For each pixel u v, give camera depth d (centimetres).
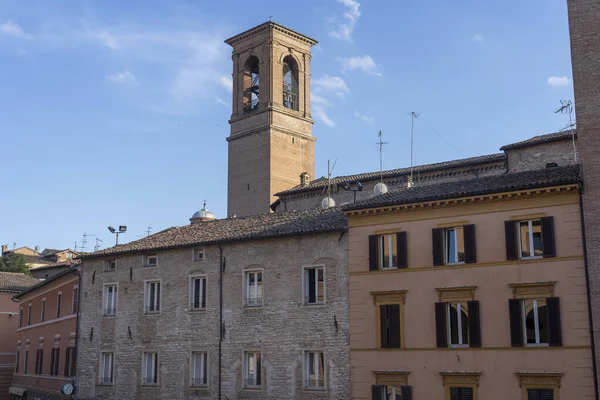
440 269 3591
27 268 11012
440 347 3506
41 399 5875
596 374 3131
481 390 3375
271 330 4100
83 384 4938
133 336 4700
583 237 3269
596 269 3222
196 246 4500
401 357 3619
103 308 4931
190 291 4497
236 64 8994
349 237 3912
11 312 7525
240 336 4212
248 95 8938
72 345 5272
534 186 3369
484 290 3456
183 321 4478
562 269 3284
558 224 3338
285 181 8450
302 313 4003
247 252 4297
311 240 4059
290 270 4103
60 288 5762
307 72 9075
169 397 4438
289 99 8894
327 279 3956
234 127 8844
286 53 8831
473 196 3525
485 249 3491
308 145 8825
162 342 4550
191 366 4391
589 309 3198
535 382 3253
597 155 3328
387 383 3638
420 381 3541
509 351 3338
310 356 3969
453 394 3447
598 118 3375
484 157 5284
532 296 3338
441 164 5556
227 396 4191
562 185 3319
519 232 3450
